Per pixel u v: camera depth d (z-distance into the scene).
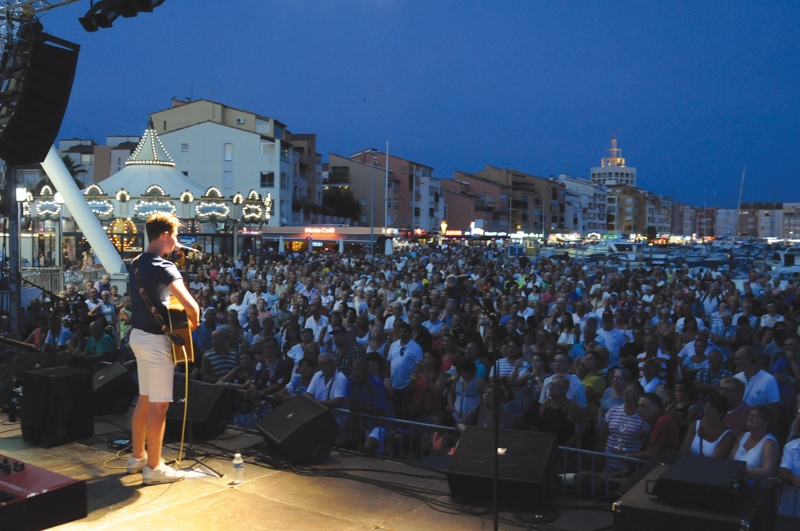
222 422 6.20
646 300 17.98
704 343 9.27
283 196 66.50
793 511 5.35
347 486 4.93
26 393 5.86
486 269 26.80
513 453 4.70
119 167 74.31
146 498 4.64
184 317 4.92
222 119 69.88
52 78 8.09
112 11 7.50
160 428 4.92
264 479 5.05
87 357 9.31
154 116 71.50
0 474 3.39
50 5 8.61
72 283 18.16
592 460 5.33
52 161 21.92
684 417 7.03
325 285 18.38
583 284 20.66
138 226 34.50
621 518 3.52
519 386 7.98
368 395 7.54
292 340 11.50
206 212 34.62
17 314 11.33
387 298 18.02
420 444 6.68
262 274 25.39
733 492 3.51
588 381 8.19
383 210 86.25
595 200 167.00
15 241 11.53
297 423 5.41
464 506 4.57
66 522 3.30
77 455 5.54
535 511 4.50
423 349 10.62
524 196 128.88
